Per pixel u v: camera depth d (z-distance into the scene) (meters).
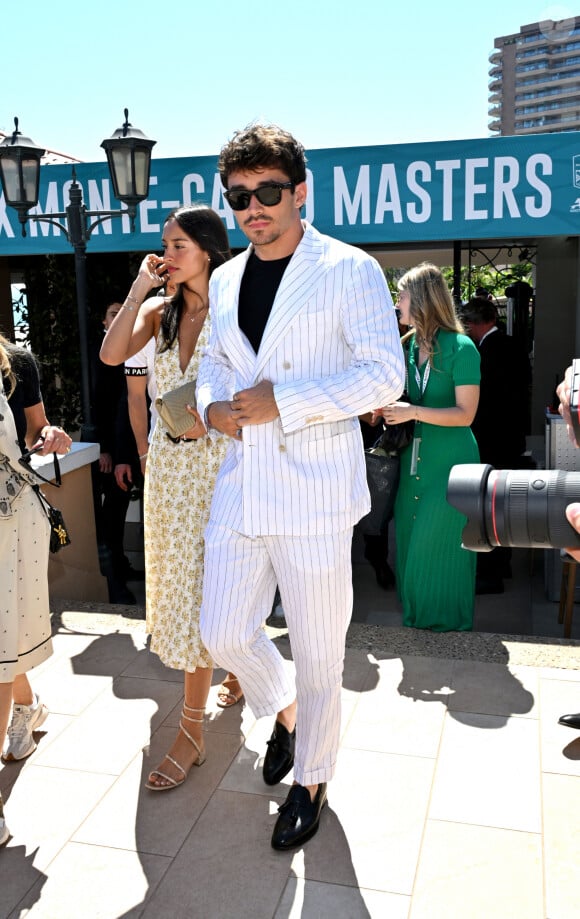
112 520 5.52
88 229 5.03
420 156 4.60
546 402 10.21
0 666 2.47
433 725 2.96
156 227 5.15
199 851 2.36
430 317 3.84
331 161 4.71
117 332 2.95
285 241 2.21
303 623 2.29
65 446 2.82
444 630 3.96
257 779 2.70
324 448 2.23
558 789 2.57
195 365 2.74
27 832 2.45
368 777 2.66
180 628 2.70
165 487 2.74
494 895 2.14
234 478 2.33
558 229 4.52
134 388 3.27
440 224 4.65
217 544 2.35
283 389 2.10
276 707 2.60
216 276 2.40
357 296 2.16
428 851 2.31
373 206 4.71
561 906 2.10
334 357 2.21
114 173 4.81
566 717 2.92
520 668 3.40
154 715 3.10
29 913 2.14
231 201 2.14
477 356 3.85
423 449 3.99
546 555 5.33
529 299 11.55
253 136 2.07
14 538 2.54
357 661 3.51
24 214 5.06
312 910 2.12
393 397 2.19
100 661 3.56
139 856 2.34
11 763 2.80
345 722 2.99
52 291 8.20
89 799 2.60
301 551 2.24
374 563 5.58
